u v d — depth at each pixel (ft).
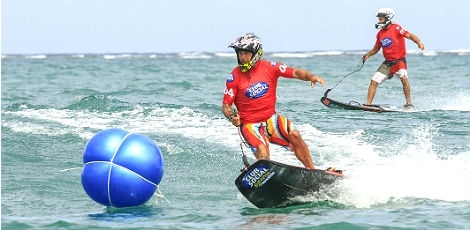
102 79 319.27
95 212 76.43
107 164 74.13
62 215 75.05
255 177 76.33
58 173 98.99
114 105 166.50
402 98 204.13
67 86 266.16
